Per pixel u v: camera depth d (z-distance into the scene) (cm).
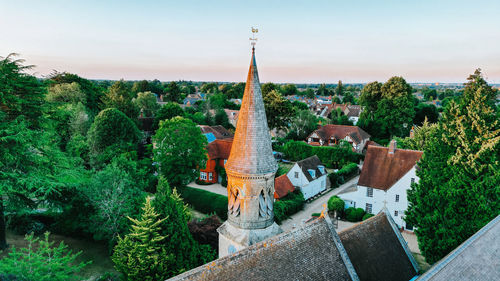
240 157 1880
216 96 12688
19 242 3356
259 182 1888
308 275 1656
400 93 9194
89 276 2906
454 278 1448
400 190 4397
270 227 2006
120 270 2559
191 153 5041
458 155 2809
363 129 9419
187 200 5006
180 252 2672
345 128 8719
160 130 5059
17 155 2948
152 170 5947
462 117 2931
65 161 3403
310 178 5512
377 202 4619
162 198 2723
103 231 3284
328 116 13738
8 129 2820
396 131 9219
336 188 6131
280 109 8331
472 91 3070
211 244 3447
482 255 1602
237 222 1961
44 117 3438
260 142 1866
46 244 2191
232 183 1953
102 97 8362
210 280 1404
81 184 3419
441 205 2861
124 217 3312
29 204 3272
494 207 2588
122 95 8200
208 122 9600
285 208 4694
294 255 1680
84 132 6047
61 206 3388
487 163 2723
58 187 3100
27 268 1944
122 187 3350
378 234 2262
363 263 2022
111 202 3244
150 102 10688
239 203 1941
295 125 9081
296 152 7575
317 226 1862
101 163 5375
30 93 3238
